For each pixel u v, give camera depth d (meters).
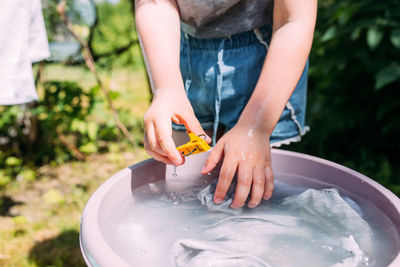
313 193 0.80
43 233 1.56
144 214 0.77
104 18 2.96
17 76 1.13
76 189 1.96
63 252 1.44
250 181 0.74
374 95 2.05
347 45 2.01
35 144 2.34
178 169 0.93
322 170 0.88
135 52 3.16
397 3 1.85
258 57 0.97
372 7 1.86
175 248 0.63
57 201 1.81
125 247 0.65
